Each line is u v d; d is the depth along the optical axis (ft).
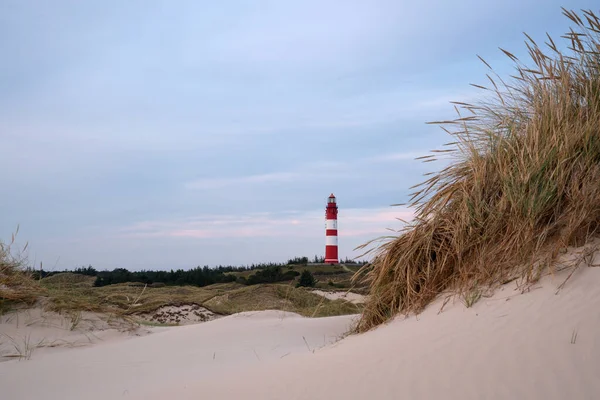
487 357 11.18
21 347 23.40
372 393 10.91
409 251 18.08
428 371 11.29
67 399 16.12
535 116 18.34
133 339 25.62
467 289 15.70
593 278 13.21
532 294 13.67
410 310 17.11
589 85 18.35
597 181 15.34
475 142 19.75
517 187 16.48
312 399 11.21
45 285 30.99
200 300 45.96
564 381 9.67
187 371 18.54
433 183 19.75
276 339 23.81
